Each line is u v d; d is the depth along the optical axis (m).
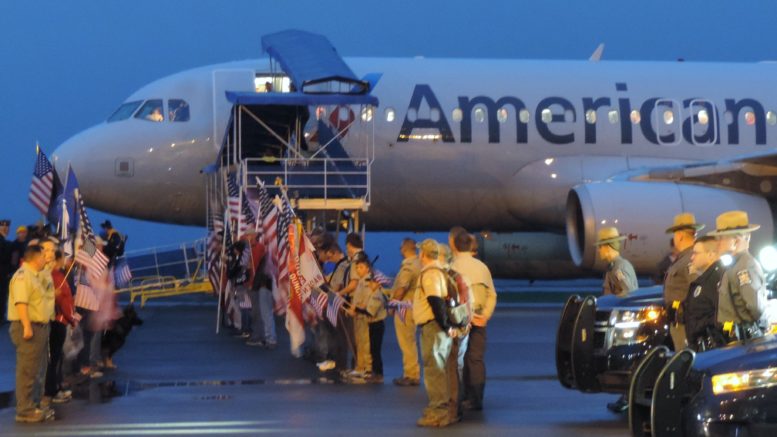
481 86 65.75
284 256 44.19
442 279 27.42
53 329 31.50
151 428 27.81
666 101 67.06
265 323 46.88
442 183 65.06
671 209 60.25
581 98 66.31
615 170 65.69
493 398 33.06
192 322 59.31
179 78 65.88
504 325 56.50
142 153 64.00
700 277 25.61
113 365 40.75
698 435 21.59
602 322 28.94
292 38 61.75
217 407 31.14
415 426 28.05
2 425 28.44
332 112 63.47
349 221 61.78
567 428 27.86
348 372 36.84
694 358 22.31
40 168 46.06
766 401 21.42
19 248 56.34
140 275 76.88
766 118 67.75
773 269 28.92
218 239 60.84
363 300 36.19
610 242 32.34
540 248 72.00
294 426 28.02
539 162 65.44
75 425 28.31
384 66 66.12
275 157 62.84
